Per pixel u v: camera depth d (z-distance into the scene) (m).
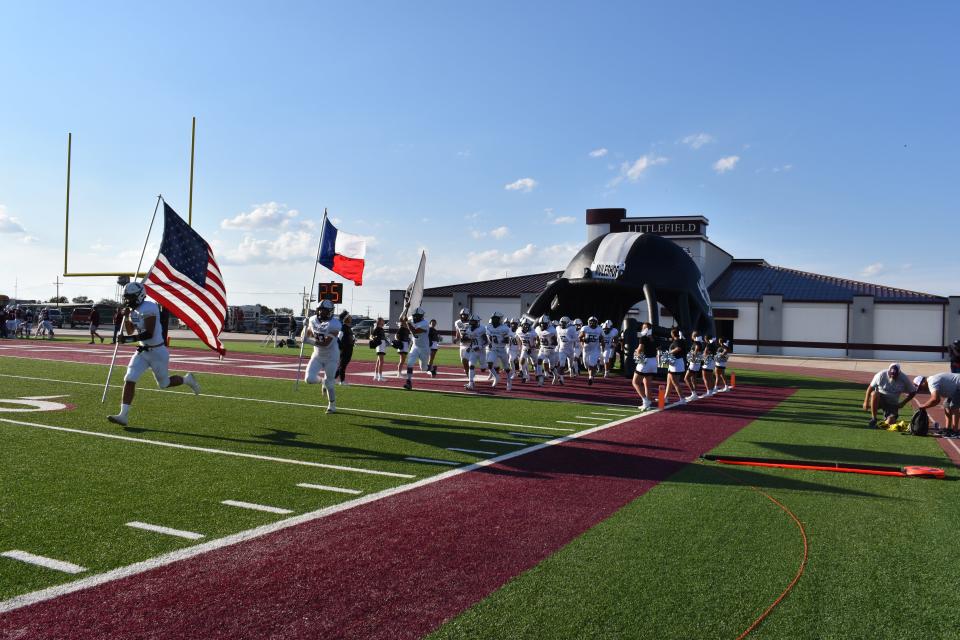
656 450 9.00
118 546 4.81
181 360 23.45
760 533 5.48
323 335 11.06
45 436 8.71
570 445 9.19
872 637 3.73
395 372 20.88
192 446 8.34
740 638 3.69
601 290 23.47
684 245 43.81
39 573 4.30
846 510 6.20
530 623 3.80
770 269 49.09
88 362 20.44
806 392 18.14
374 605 3.98
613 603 4.09
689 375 15.68
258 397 13.31
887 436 10.68
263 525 5.38
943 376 10.50
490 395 15.29
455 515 5.80
